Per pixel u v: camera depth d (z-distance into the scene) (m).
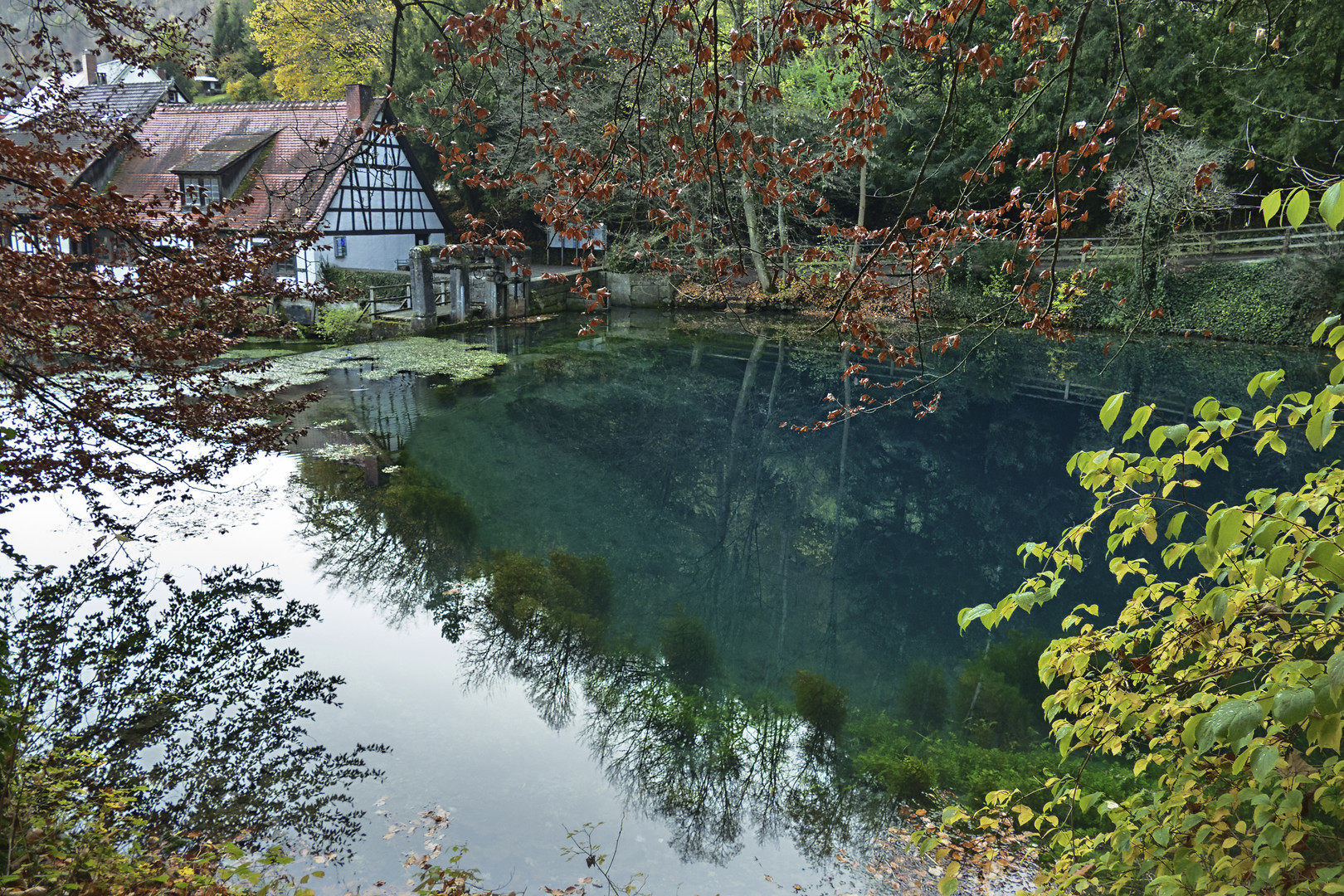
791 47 3.47
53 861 3.69
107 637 7.09
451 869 4.78
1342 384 2.04
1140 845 2.78
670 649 7.84
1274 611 2.31
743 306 25.94
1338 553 1.92
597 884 4.75
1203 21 22.30
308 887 4.51
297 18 35.59
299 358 18.20
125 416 7.49
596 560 9.71
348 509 10.43
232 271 6.64
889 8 3.73
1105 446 14.97
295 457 12.20
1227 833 2.55
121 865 3.92
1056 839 3.11
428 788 5.54
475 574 9.05
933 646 8.33
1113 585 9.81
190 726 6.00
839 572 10.23
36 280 5.57
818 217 23.78
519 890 4.65
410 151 26.41
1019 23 3.59
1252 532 2.11
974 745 6.41
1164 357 20.92
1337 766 2.28
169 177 23.98
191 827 4.92
